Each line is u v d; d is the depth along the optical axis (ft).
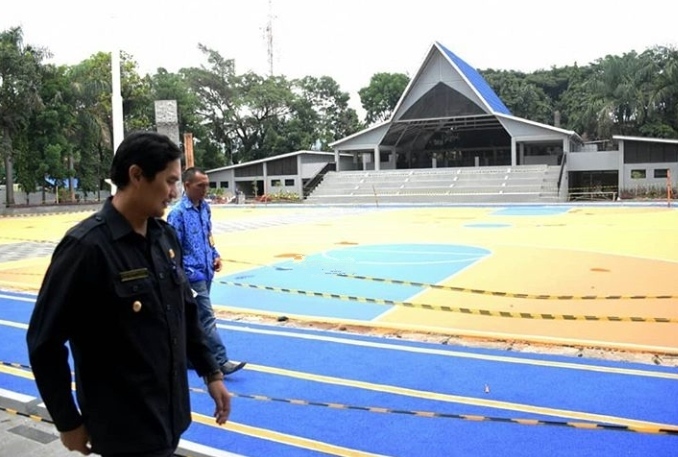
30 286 32.60
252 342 20.02
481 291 28.04
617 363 16.90
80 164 127.13
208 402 14.83
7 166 109.29
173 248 7.35
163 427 6.79
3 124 101.50
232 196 141.59
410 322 22.25
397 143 161.07
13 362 18.78
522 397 14.57
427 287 29.40
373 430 13.00
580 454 11.62
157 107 98.32
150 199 6.78
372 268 36.01
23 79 99.30
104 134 126.62
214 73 176.04
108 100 127.03
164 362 6.84
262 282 31.96
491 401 14.39
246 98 174.81
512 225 63.16
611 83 156.56
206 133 169.99
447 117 137.59
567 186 120.98
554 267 34.88
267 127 181.47
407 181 130.72
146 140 6.76
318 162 152.76
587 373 16.14
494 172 126.82
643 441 12.09
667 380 15.46
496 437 12.46
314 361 17.85
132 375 6.61
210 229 16.78
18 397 15.44
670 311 23.26
